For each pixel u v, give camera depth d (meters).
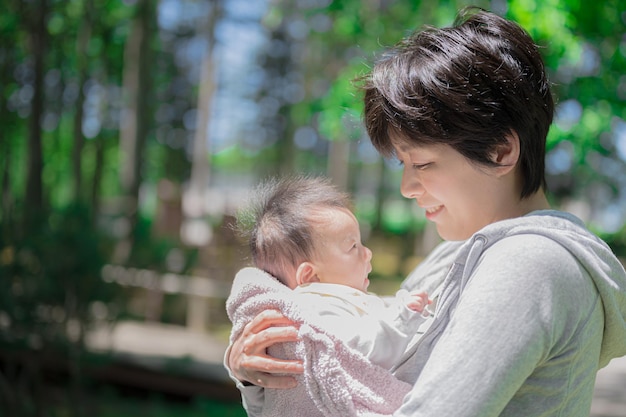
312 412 1.57
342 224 1.87
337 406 1.48
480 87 1.45
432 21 9.58
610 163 12.89
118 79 15.12
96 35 13.44
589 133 8.43
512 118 1.47
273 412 1.61
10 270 6.36
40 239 6.40
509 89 1.46
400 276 17.22
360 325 1.60
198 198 18.06
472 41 1.49
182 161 20.80
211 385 8.05
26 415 6.45
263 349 1.60
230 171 33.97
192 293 10.78
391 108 1.51
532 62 1.52
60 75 11.62
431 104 1.47
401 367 1.51
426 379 1.30
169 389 8.09
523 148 1.51
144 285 7.27
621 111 8.41
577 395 1.41
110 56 14.74
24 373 6.54
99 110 14.24
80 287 6.45
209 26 17.86
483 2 7.10
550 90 1.57
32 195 10.06
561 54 7.06
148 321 11.09
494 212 1.55
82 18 11.98
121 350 8.73
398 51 1.60
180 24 19.22
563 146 8.97
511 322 1.29
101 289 6.54
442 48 1.49
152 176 21.36
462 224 1.59
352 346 1.55
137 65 13.58
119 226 7.49
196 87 20.59
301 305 1.61
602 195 16.08
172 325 11.17
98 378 7.80
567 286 1.33
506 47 1.50
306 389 1.55
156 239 7.68
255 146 24.53
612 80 8.09
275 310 1.62
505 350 1.27
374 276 16.81
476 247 1.41
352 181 23.75
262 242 1.92
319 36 14.74
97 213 7.12
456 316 1.34
